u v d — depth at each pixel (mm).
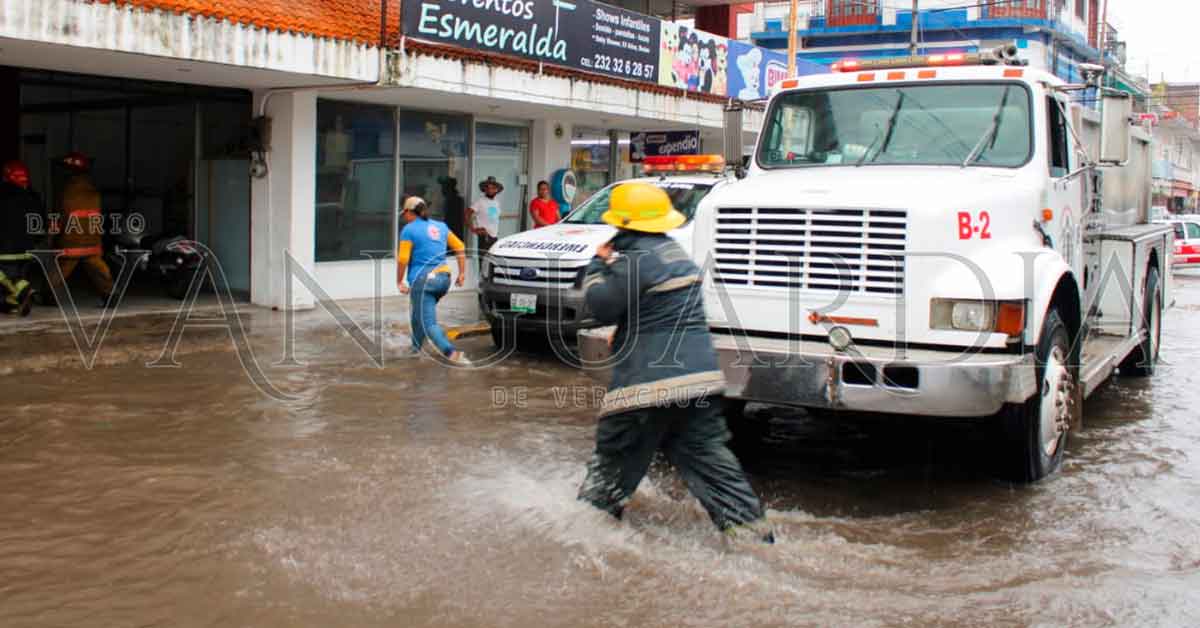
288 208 13266
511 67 14000
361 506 5668
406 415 7910
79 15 9469
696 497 5316
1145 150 10836
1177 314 17203
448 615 4312
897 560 5141
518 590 4602
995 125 6902
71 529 5230
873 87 7344
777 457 7246
